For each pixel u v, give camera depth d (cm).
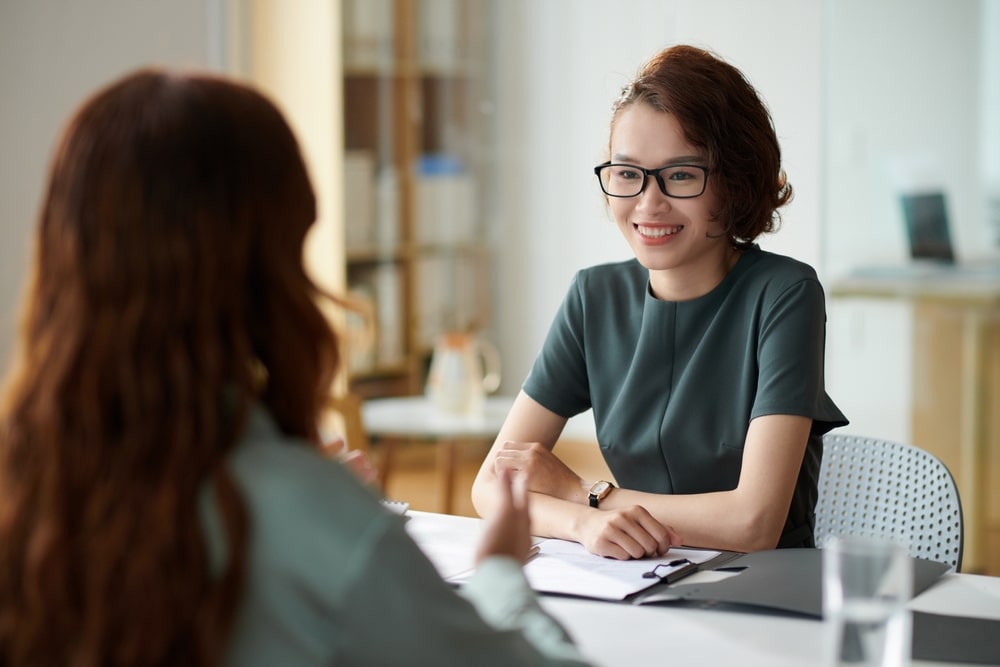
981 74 339
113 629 87
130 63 406
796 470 175
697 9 398
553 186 447
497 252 461
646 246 187
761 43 379
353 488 92
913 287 357
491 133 455
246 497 90
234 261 92
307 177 99
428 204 462
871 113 358
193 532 88
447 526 180
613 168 189
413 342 466
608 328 200
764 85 379
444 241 464
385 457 419
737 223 189
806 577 144
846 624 107
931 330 356
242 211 93
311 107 446
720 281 191
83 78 395
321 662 88
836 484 200
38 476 91
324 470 92
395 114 457
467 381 390
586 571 154
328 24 446
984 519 353
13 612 91
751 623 132
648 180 185
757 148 186
